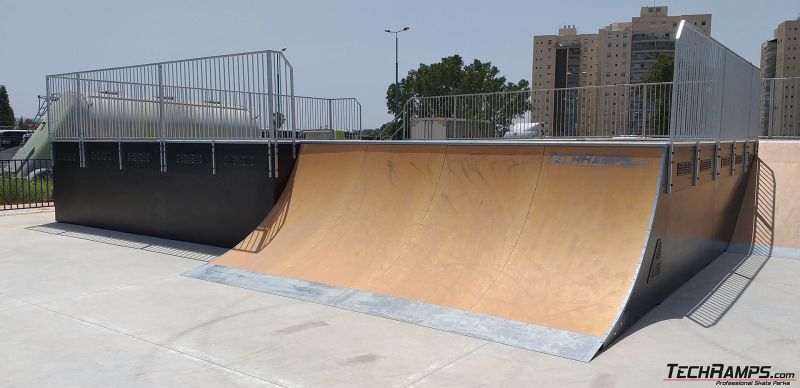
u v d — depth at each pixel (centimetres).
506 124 1469
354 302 634
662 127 1252
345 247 766
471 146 767
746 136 1066
